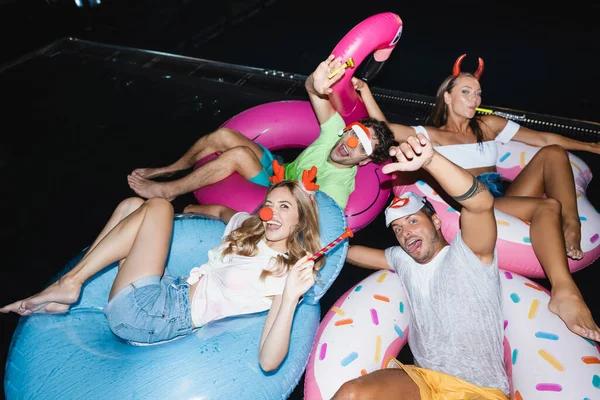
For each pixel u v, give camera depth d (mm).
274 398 2146
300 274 1929
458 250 2195
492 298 2217
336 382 2240
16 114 4305
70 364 2086
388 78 4832
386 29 2963
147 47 5512
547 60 5023
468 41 5336
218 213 2893
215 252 2354
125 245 2264
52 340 2180
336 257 2545
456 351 2256
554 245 2588
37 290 2900
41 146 3939
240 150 3090
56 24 5738
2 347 2607
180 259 2617
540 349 2258
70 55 5109
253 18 5945
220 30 5758
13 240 3189
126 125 4145
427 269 2377
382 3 6086
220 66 4824
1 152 3881
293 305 1937
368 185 3246
